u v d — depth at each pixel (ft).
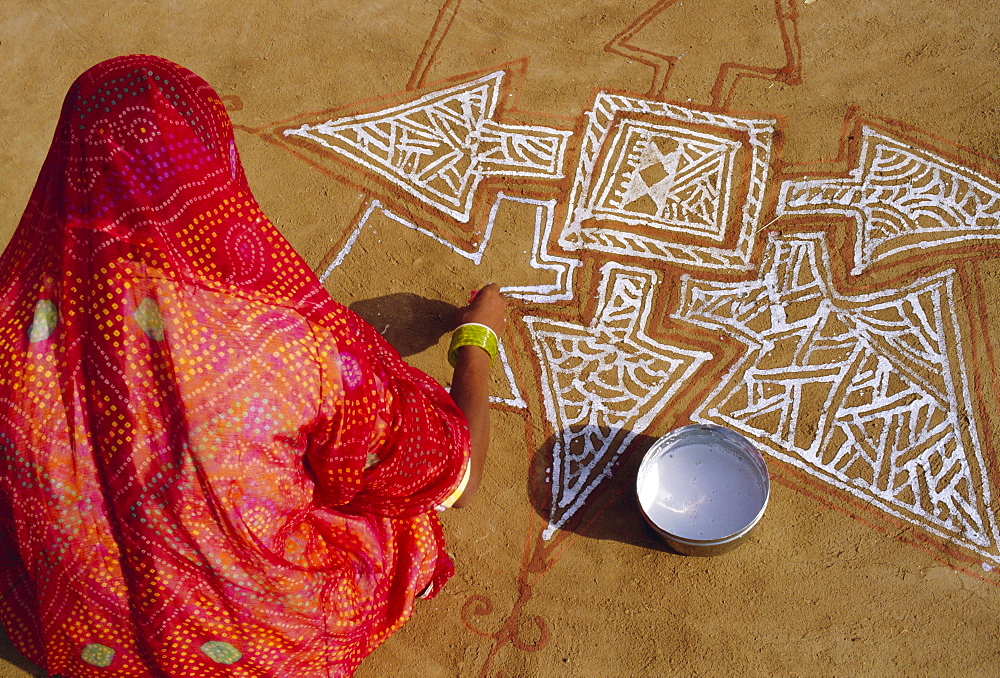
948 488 7.80
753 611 7.49
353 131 10.33
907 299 8.65
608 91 10.21
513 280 9.23
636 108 10.06
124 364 4.35
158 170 4.45
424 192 9.83
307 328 4.70
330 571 5.69
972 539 7.59
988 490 7.75
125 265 4.33
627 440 8.36
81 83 4.55
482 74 10.54
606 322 8.91
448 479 5.68
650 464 7.91
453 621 7.77
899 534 7.67
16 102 11.08
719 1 10.68
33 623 6.01
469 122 10.22
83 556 4.77
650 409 8.48
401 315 9.15
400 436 5.17
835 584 7.52
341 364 4.78
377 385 5.07
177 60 11.16
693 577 7.68
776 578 7.59
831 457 8.05
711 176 9.57
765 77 10.07
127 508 4.61
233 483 4.65
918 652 7.19
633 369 8.66
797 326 8.66
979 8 10.09
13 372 4.47
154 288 4.33
